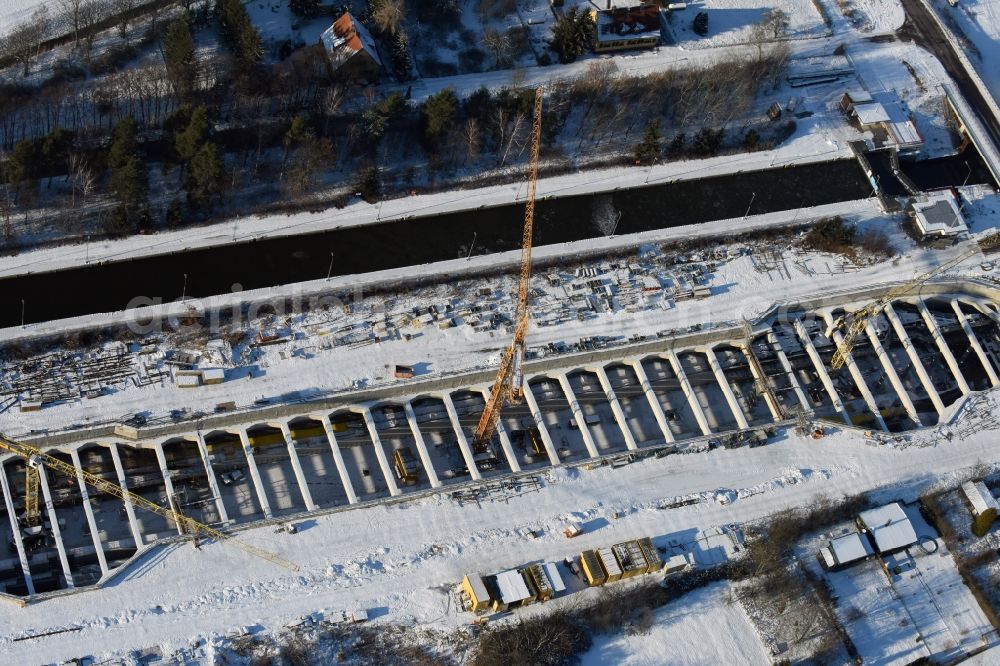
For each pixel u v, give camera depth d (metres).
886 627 180.38
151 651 169.88
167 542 178.88
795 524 187.00
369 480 193.75
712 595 179.88
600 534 185.25
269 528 181.50
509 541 183.38
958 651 179.62
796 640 176.38
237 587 176.00
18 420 189.38
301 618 173.75
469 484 187.75
